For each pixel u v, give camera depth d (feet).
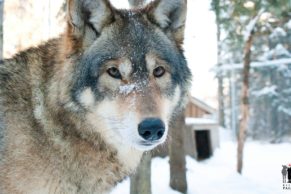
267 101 83.15
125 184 32.04
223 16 41.47
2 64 13.16
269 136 83.35
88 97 12.24
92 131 12.37
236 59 79.00
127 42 12.51
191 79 14.26
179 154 34.01
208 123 53.62
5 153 12.00
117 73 12.13
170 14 13.92
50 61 13.00
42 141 12.06
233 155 56.18
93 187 12.72
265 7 37.19
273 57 73.36
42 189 12.07
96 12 12.66
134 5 21.27
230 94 92.12
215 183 37.50
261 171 44.65
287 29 63.93
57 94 12.28
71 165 12.30
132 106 11.57
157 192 33.09
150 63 12.50
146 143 11.36
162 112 11.72
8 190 11.91
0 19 20.40
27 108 12.36
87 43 12.59
